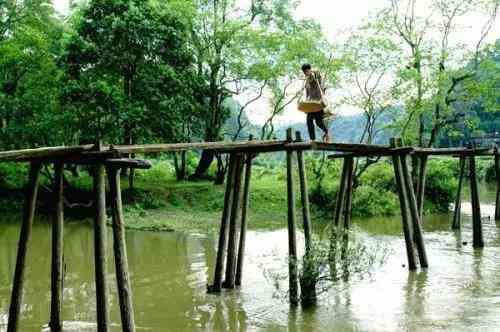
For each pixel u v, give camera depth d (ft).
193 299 41.06
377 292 41.86
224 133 112.68
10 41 100.22
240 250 44.47
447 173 96.07
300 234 71.92
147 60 91.81
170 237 70.28
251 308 38.50
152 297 41.86
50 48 103.65
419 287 43.24
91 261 56.49
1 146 96.12
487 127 175.63
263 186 104.42
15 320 29.76
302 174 40.88
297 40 92.79
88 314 37.83
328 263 39.11
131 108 87.20
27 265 55.26
